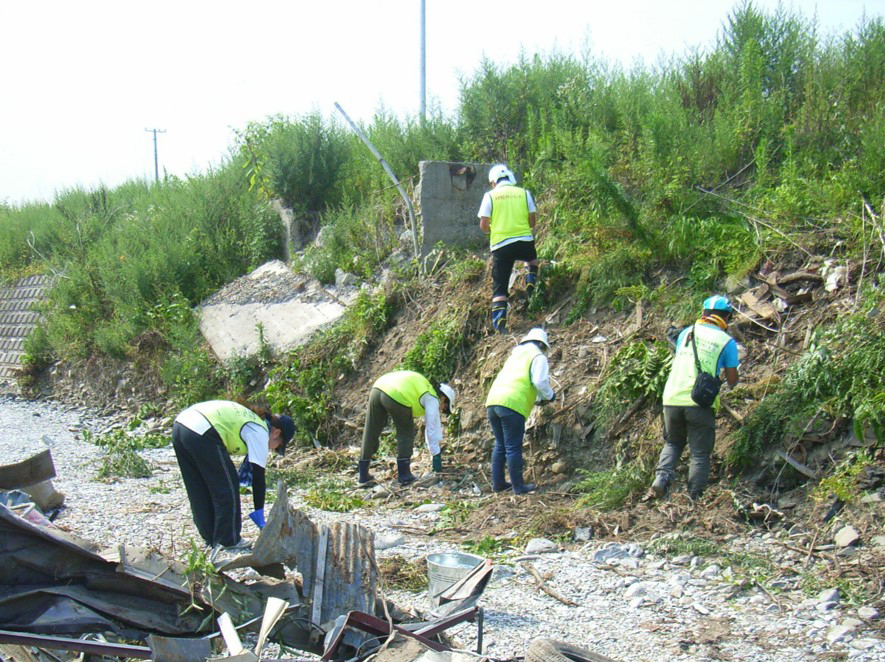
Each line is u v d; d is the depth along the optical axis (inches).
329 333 502.0
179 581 151.3
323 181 646.5
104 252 714.2
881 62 482.0
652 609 226.8
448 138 612.7
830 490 274.2
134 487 371.2
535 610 226.4
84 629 135.7
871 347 294.5
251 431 272.2
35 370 700.0
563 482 348.2
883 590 229.9
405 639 141.2
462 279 465.4
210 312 602.5
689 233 394.6
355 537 170.6
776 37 534.9
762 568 251.1
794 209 381.1
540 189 499.8
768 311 344.5
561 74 593.0
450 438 402.6
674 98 518.3
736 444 305.6
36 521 185.6
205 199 716.7
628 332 374.9
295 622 150.7
